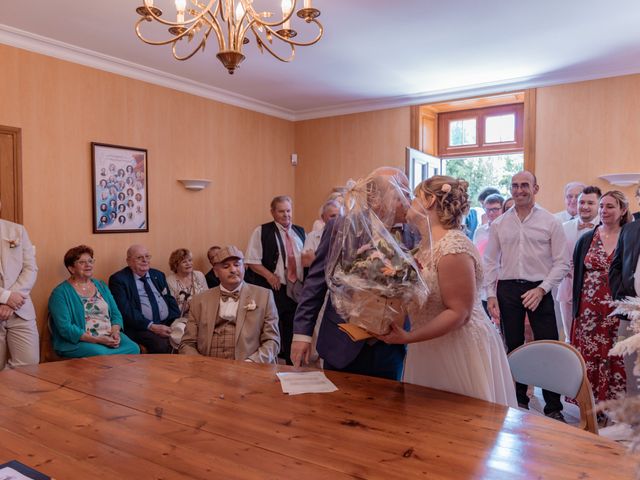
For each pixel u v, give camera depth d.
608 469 1.06
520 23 3.36
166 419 1.38
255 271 4.12
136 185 4.38
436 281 1.53
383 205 1.53
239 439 1.24
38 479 1.04
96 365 1.96
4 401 1.54
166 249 4.67
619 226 3.06
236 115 5.38
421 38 3.63
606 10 3.16
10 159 3.53
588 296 3.13
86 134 4.00
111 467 1.10
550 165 4.62
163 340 3.84
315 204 6.04
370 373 1.83
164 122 4.62
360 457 1.13
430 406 1.45
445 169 5.92
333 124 5.87
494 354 1.69
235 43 2.32
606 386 3.04
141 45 3.79
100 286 3.70
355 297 1.38
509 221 3.30
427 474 1.05
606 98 4.35
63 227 3.85
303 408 1.45
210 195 5.11
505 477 1.04
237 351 2.57
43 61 3.71
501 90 4.83
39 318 3.71
